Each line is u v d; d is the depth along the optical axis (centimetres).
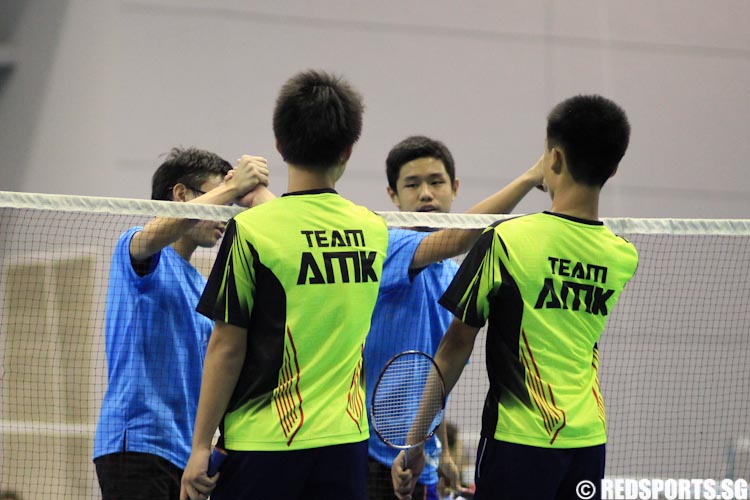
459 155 2692
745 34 2891
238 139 2586
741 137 2850
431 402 849
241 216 788
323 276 772
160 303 1016
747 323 2191
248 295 770
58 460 2033
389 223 988
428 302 1081
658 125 2797
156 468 987
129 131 2514
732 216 2820
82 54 2606
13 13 2919
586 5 2798
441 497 1194
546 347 806
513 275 811
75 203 933
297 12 2655
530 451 793
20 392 2089
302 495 771
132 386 998
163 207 936
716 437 2133
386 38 2692
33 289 2089
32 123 2761
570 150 834
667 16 2844
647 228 1038
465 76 2723
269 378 762
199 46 2586
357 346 790
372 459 1031
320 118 795
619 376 2158
